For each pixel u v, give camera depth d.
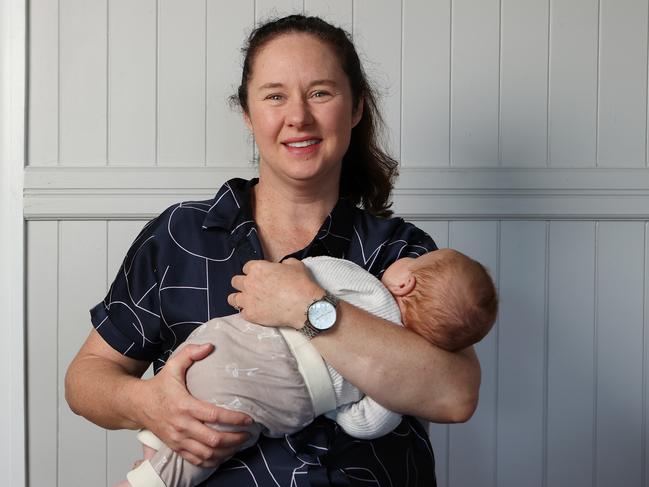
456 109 2.35
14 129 2.26
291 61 1.43
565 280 2.40
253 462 1.29
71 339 2.29
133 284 1.44
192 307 1.42
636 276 2.41
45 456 2.29
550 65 2.37
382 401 1.28
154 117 2.29
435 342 1.31
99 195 2.28
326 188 1.51
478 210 2.36
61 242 2.29
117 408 1.33
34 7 2.26
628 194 2.39
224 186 1.53
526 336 2.39
